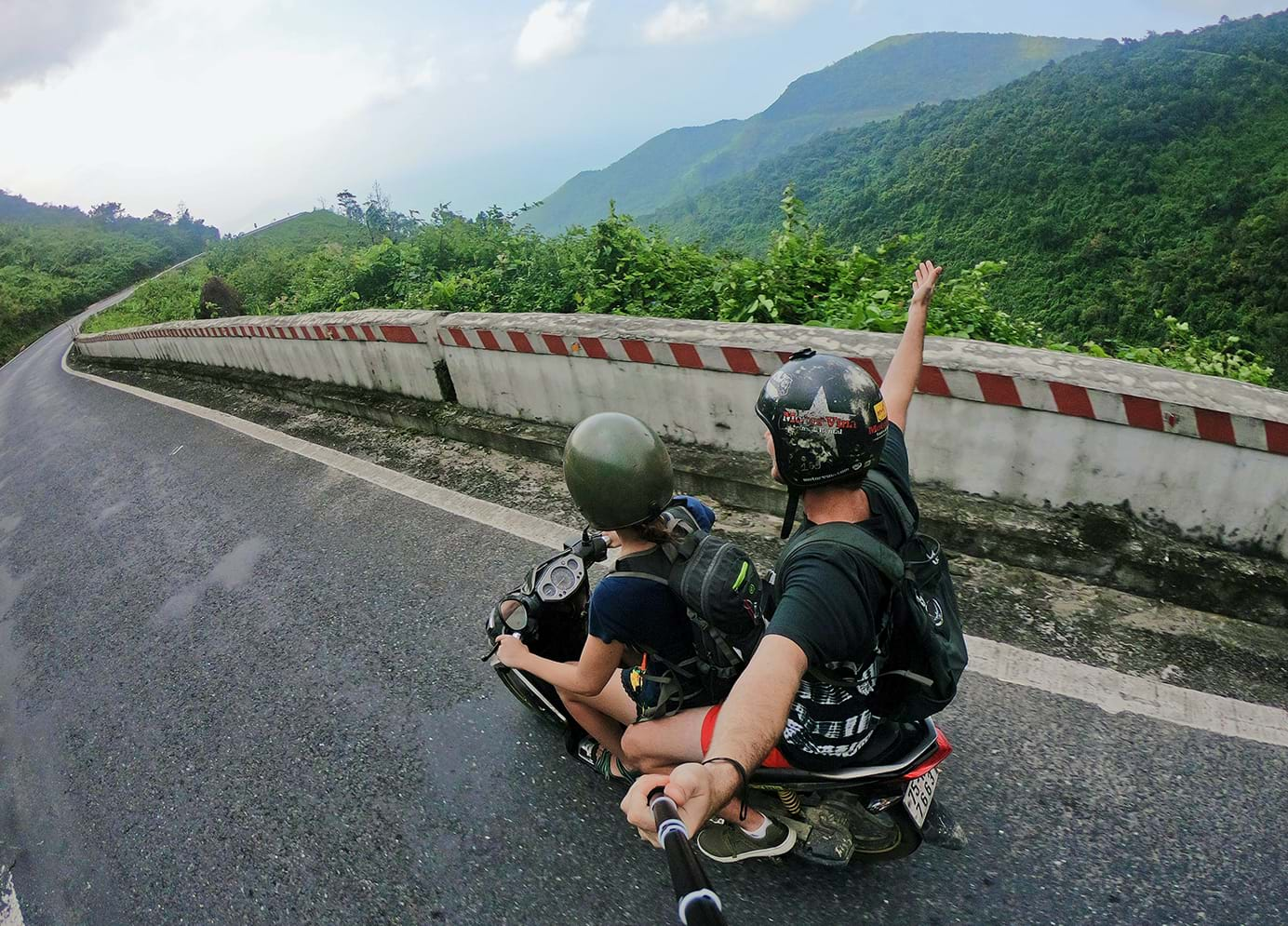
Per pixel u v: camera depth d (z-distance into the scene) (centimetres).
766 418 157
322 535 504
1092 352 599
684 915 99
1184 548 321
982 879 226
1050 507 352
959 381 351
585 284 803
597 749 269
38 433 1102
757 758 128
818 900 227
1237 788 241
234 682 376
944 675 169
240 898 263
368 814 285
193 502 623
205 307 2148
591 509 182
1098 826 235
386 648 374
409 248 1217
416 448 615
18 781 347
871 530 163
